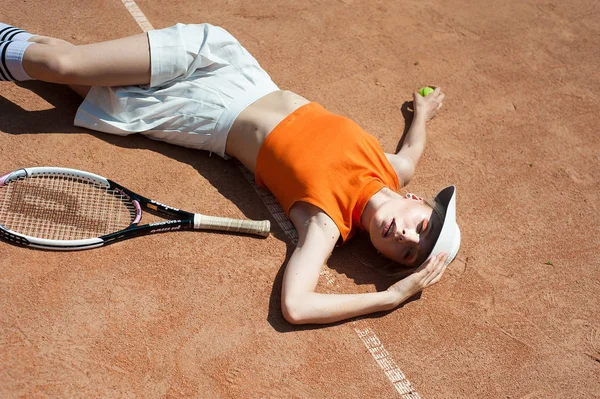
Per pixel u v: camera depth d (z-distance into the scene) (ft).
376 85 19.24
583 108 20.20
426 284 13.89
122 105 15.12
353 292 14.03
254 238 14.44
